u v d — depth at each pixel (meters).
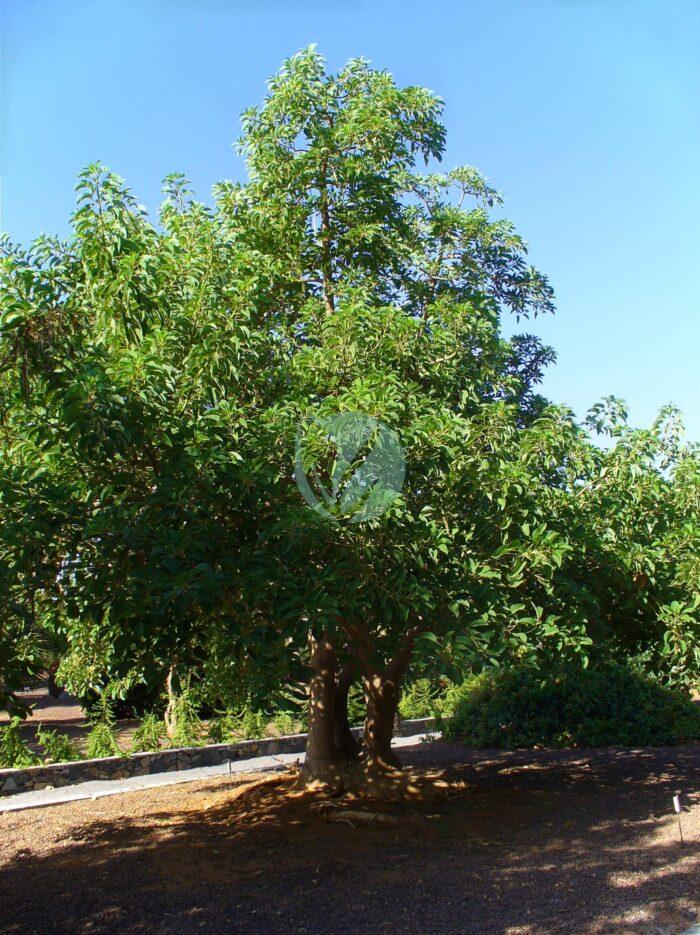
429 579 7.14
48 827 9.49
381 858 7.69
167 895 6.82
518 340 12.13
